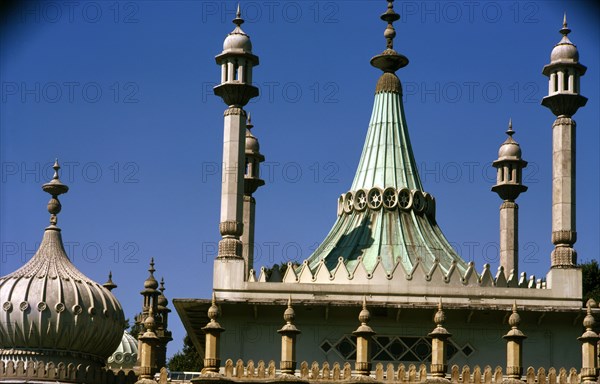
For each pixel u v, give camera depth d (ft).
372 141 287.89
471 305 255.29
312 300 255.09
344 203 283.79
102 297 253.24
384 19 295.69
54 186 262.26
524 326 263.29
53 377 242.58
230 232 259.60
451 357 260.21
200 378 235.40
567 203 261.44
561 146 263.08
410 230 275.59
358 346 239.30
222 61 265.75
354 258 270.05
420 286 257.34
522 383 237.66
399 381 238.48
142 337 242.78
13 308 244.42
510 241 315.99
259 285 256.73
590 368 241.96
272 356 258.57
